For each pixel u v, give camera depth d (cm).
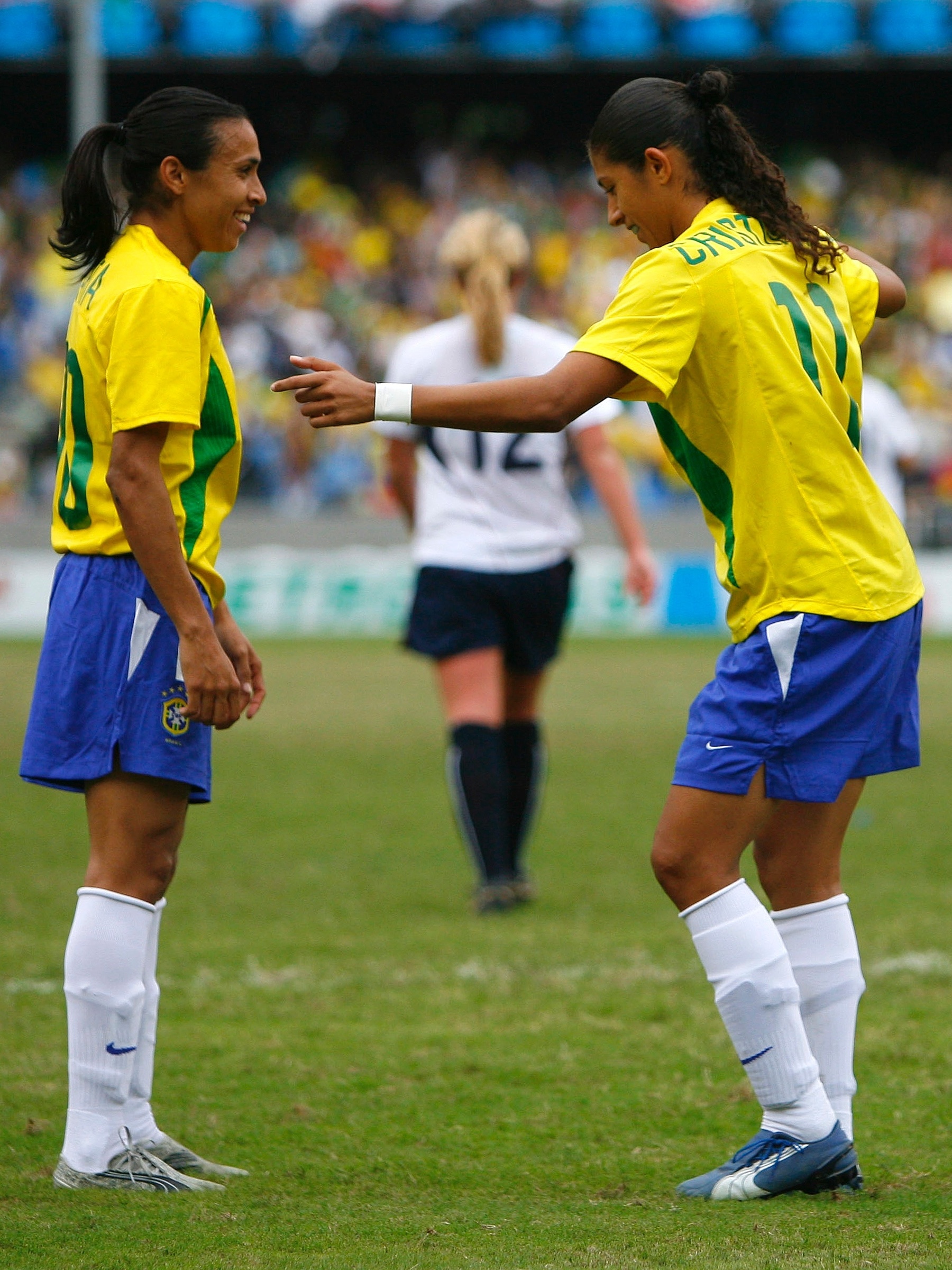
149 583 1080
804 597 1047
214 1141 1195
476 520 2092
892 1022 1520
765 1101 1069
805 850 1115
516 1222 1006
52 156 10031
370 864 2398
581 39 8756
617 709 4253
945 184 9844
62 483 1125
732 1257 924
